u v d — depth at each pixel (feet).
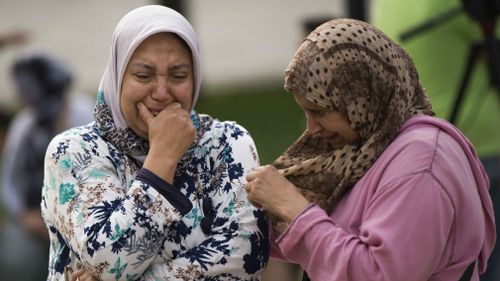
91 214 28.66
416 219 27.71
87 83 101.24
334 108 28.50
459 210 28.50
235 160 30.35
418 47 41.68
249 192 29.45
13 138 60.03
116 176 29.63
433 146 28.32
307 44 28.55
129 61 29.12
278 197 29.12
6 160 60.49
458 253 28.84
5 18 121.19
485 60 40.34
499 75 39.99
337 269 28.07
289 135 92.02
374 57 28.32
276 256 31.32
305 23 56.08
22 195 58.95
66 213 29.12
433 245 27.78
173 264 29.17
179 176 30.04
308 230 28.58
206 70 112.37
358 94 28.37
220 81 109.19
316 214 28.68
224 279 29.48
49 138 59.31
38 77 59.47
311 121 29.22
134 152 29.86
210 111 100.94
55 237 30.30
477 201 29.01
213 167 30.35
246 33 119.03
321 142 30.58
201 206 29.89
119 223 28.19
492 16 39.91
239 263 29.48
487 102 41.88
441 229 27.86
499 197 41.50
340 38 28.27
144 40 28.99
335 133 29.43
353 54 28.22
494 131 42.04
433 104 41.60
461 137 29.22
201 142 30.45
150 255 28.50
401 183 27.99
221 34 120.26
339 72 28.19
